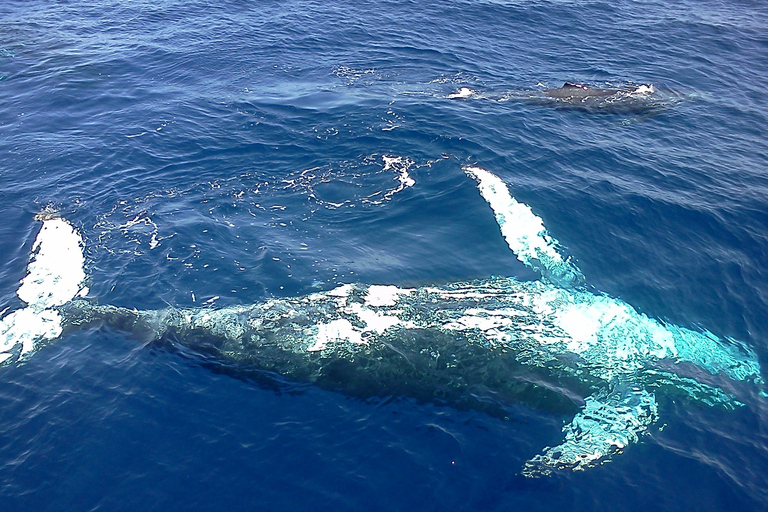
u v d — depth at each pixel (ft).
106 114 113.70
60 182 94.12
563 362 64.08
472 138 104.63
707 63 142.51
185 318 69.62
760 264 79.71
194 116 112.37
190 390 62.59
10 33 150.30
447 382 62.28
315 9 165.07
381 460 56.39
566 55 144.77
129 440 57.77
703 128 113.19
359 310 69.51
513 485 54.39
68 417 59.67
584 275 76.54
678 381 63.21
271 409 60.90
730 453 56.85
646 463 56.13
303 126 108.47
